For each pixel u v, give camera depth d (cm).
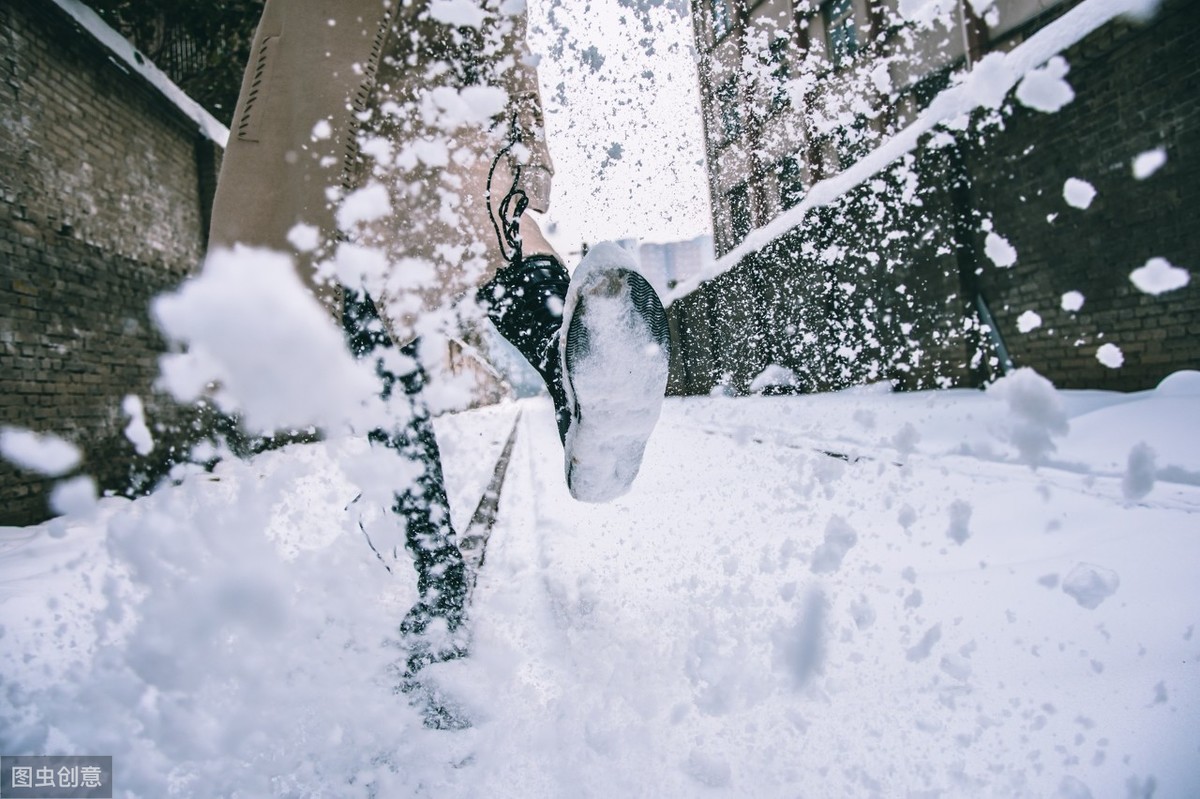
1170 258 359
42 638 112
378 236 107
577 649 101
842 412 401
